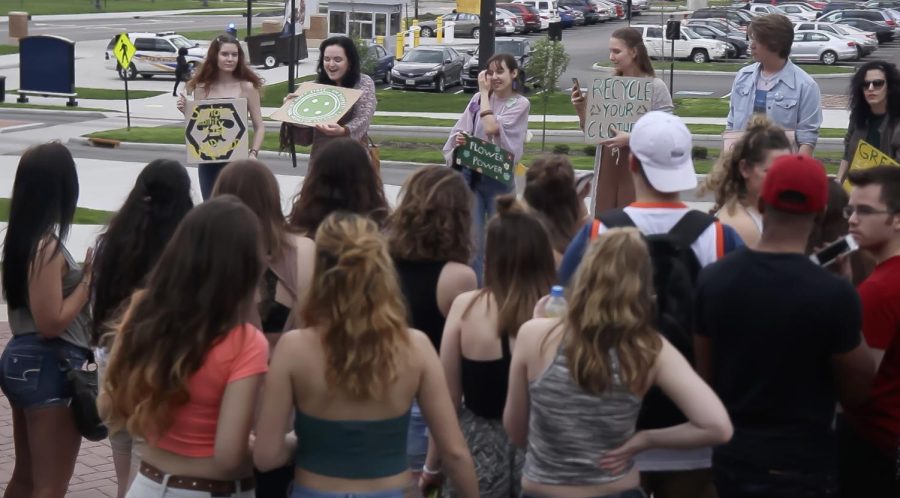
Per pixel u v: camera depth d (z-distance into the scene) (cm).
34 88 3288
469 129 841
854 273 468
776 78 736
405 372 368
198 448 370
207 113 877
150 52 4191
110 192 1764
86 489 620
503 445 441
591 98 791
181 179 486
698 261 417
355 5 4962
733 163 481
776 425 379
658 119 425
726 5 7844
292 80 2770
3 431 703
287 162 2253
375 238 363
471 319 437
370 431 365
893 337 427
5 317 962
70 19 6981
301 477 372
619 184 795
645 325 356
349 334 355
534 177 524
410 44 5234
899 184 427
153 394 363
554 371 362
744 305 375
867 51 4912
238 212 368
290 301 468
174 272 364
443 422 378
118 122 2995
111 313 479
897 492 442
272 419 365
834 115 3167
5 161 2119
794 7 6688
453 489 458
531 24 6156
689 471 412
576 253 437
